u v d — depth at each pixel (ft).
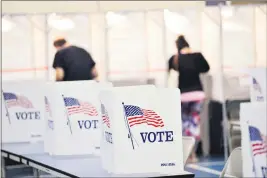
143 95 17.24
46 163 20.72
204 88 49.80
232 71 47.47
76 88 22.38
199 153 49.73
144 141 17.22
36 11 49.73
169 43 50.39
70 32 48.60
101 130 18.54
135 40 50.01
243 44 47.50
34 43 47.96
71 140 22.30
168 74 50.62
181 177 16.93
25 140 28.58
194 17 50.11
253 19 47.39
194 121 49.88
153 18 50.47
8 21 46.80
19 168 27.99
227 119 45.24
